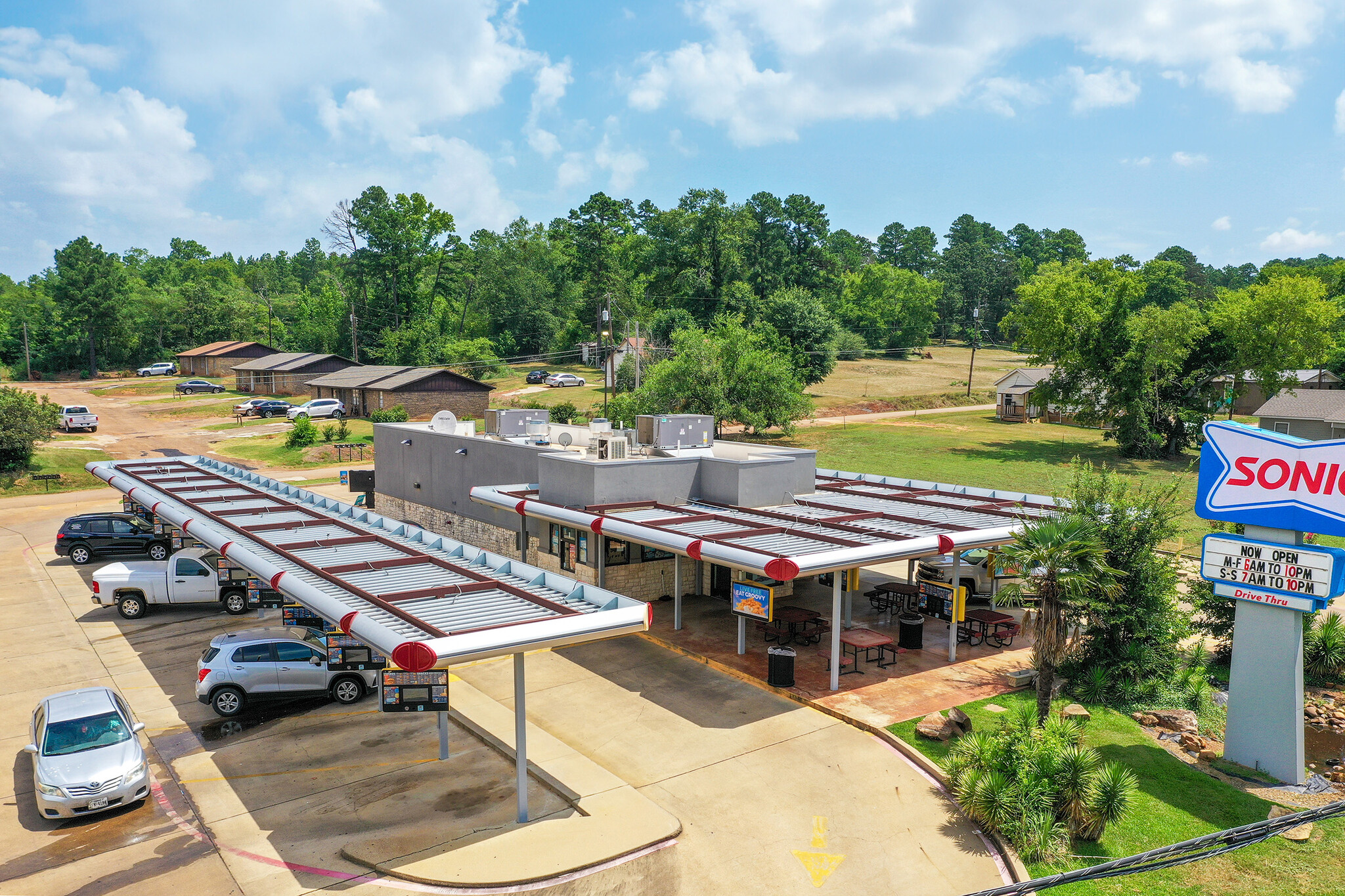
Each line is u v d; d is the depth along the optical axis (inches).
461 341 4188.0
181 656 814.5
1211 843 316.2
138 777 526.3
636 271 4835.1
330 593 601.9
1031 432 2522.1
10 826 509.0
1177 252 6171.3
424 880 449.1
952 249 6796.3
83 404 3166.8
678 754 601.0
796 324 3211.1
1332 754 632.4
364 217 4392.2
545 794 543.8
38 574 1159.6
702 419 1093.8
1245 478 611.2
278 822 510.6
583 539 969.5
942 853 481.1
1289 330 2017.7
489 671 777.6
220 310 4813.0
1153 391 2039.9
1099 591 718.5
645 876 455.8
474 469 1212.5
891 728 636.1
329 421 2817.4
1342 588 562.6
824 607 976.9
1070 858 479.8
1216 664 821.2
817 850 482.3
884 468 1967.3
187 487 1091.9
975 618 847.1
